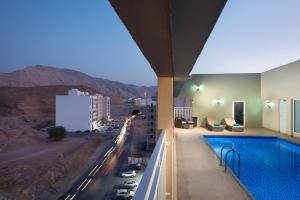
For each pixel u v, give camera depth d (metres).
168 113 4.88
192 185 4.99
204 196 4.43
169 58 3.49
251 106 15.35
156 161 1.57
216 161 6.88
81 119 58.28
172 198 4.34
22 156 37.81
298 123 11.70
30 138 48.19
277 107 13.35
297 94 11.55
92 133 56.78
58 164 33.81
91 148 43.44
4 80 166.12
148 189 1.05
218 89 15.44
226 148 10.84
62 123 57.88
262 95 15.23
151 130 34.59
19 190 25.81
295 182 6.58
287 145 11.08
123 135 55.09
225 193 4.57
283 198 5.48
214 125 13.39
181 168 6.20
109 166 32.19
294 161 8.86
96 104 66.50
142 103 150.38
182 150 8.28
